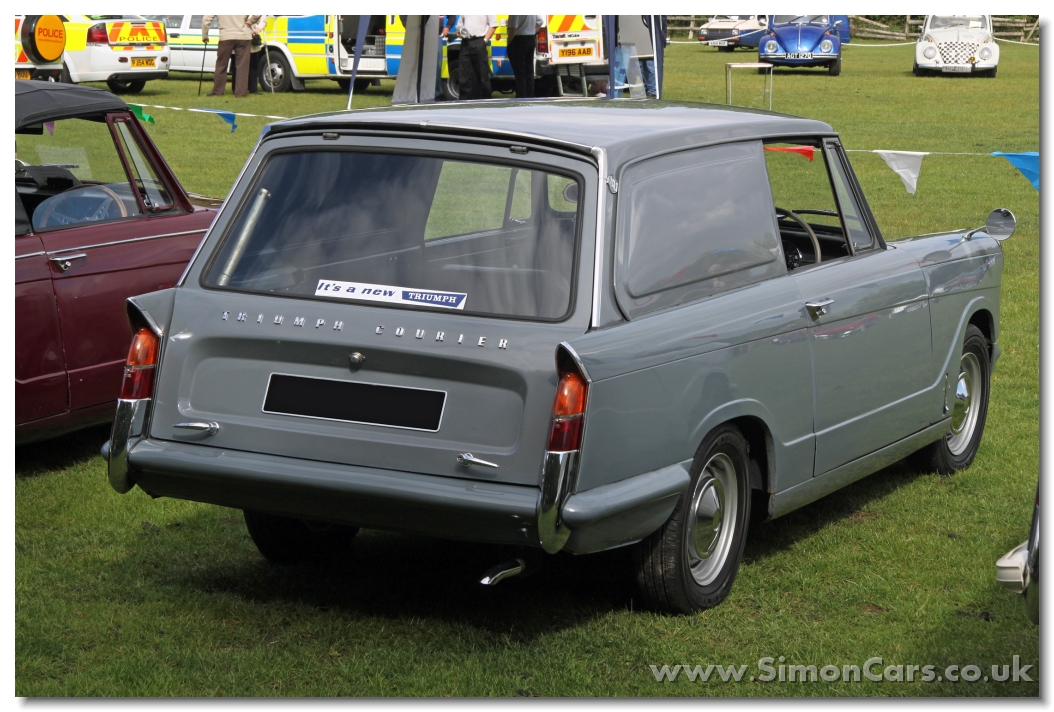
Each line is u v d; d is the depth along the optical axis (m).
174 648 3.86
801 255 4.88
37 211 5.70
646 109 4.54
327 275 3.89
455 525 3.58
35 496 5.36
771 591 4.41
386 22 23.39
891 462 5.22
